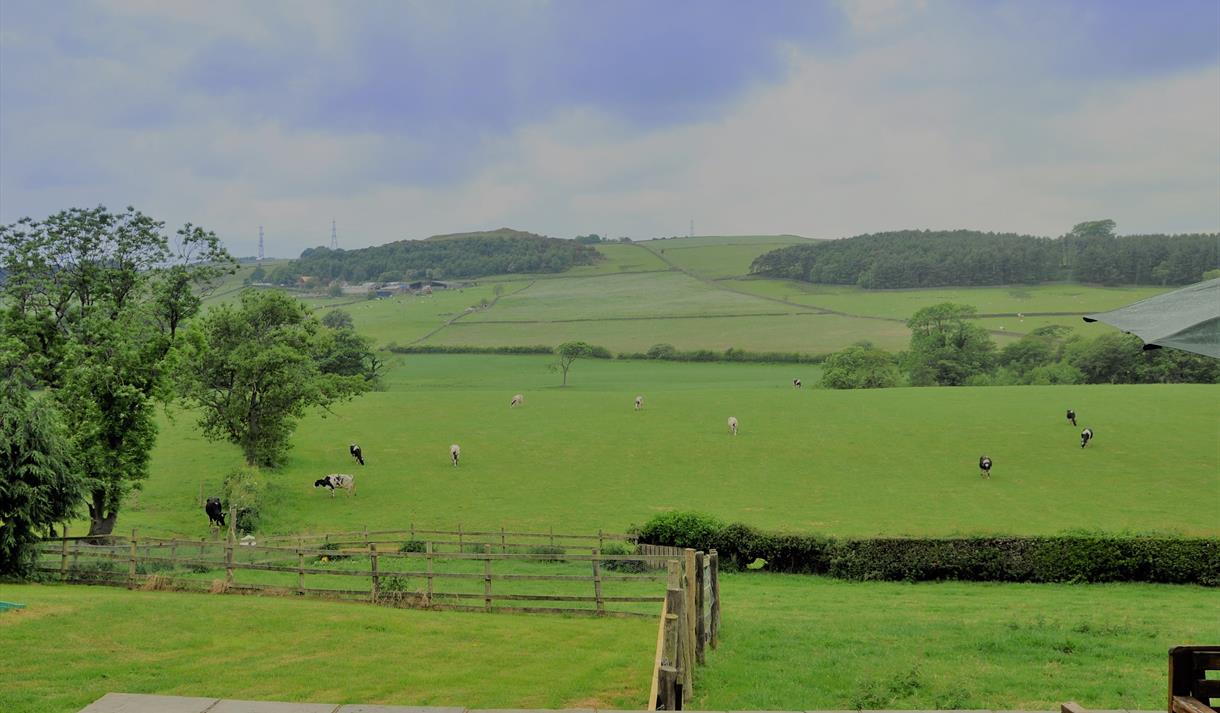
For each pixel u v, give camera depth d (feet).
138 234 145.59
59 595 77.15
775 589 103.40
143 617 65.57
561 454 227.61
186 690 46.73
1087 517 164.14
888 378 380.78
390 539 144.25
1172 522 159.94
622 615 73.15
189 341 148.66
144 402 140.56
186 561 84.12
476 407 293.43
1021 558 108.47
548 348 563.07
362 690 47.57
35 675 48.78
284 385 189.88
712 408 282.77
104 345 136.05
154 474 198.70
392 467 214.07
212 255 150.41
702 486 195.11
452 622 68.90
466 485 196.54
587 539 140.56
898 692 46.44
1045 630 67.05
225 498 162.20
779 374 460.96
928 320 413.18
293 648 58.03
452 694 47.14
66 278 142.31
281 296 196.75
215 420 191.11
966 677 49.65
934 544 110.32
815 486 193.67
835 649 59.88
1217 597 95.30
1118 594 98.27
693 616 50.88
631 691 48.55
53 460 91.35
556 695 47.44
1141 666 53.47
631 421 266.36
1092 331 489.26
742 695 46.16
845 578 112.68
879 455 221.05
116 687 46.93
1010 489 187.62
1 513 87.40
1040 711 42.22
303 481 199.62
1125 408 259.80
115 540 97.96
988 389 301.84
